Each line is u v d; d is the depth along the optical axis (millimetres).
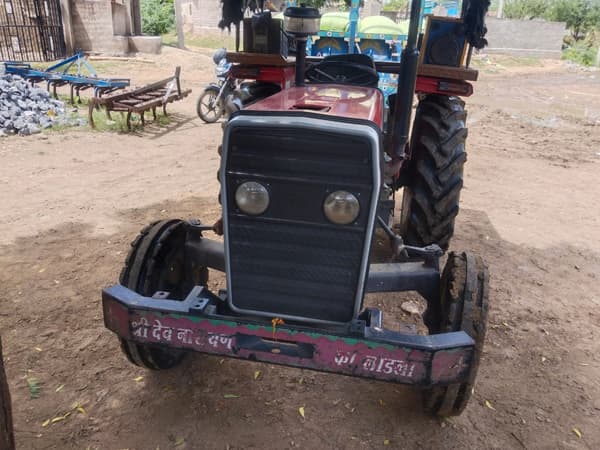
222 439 2797
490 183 7449
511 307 4207
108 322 2639
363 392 3191
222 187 2361
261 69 4305
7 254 4656
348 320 2480
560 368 3498
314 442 2803
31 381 3143
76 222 5402
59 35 17109
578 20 39094
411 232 4570
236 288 2537
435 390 2686
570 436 2930
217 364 3387
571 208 6574
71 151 7914
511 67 27188
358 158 2180
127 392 3104
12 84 9680
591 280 4742
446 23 4141
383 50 9031
